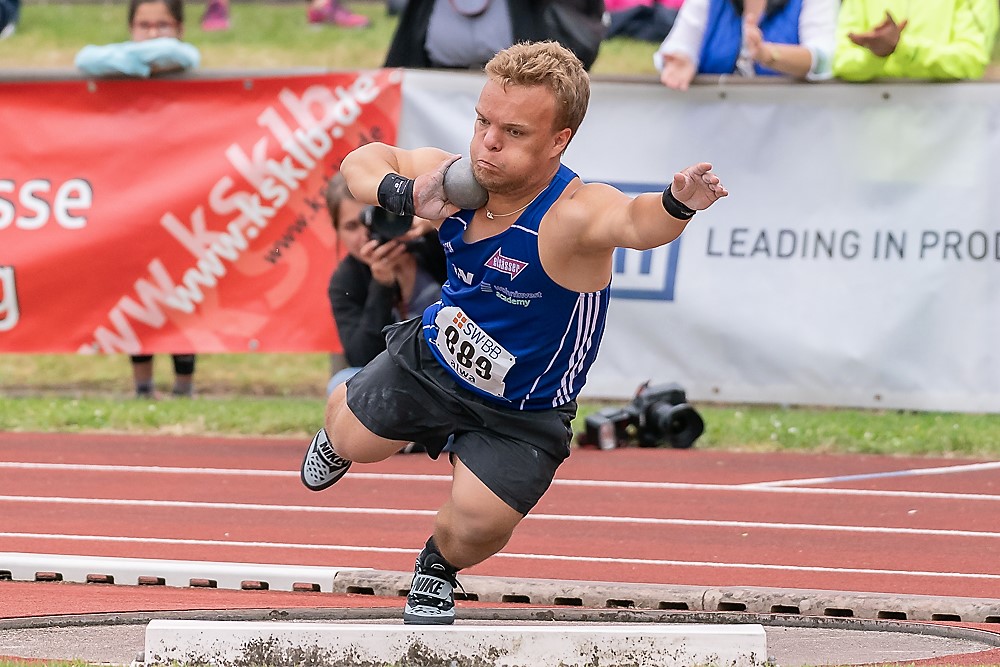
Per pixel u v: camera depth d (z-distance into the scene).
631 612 18.38
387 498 26.22
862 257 32.00
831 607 18.50
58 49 63.69
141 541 22.97
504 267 14.05
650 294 32.62
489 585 19.36
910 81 31.52
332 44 61.47
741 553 22.62
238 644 14.69
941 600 18.44
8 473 27.81
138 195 32.94
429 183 14.10
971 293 31.72
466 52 32.59
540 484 15.05
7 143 33.09
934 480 27.84
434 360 15.19
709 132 32.22
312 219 32.75
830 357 32.19
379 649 14.66
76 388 36.25
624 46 56.06
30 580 20.50
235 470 28.25
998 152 31.44
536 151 13.66
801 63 31.62
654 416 30.61
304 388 36.69
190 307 33.09
